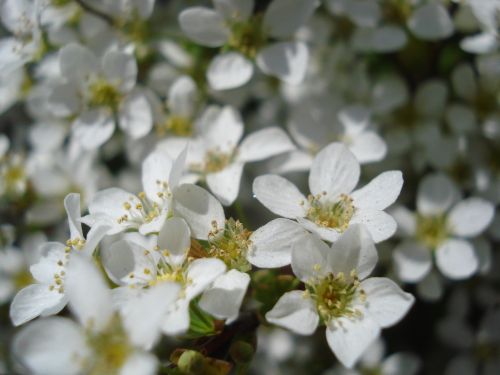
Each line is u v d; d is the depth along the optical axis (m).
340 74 0.06
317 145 0.06
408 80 0.06
